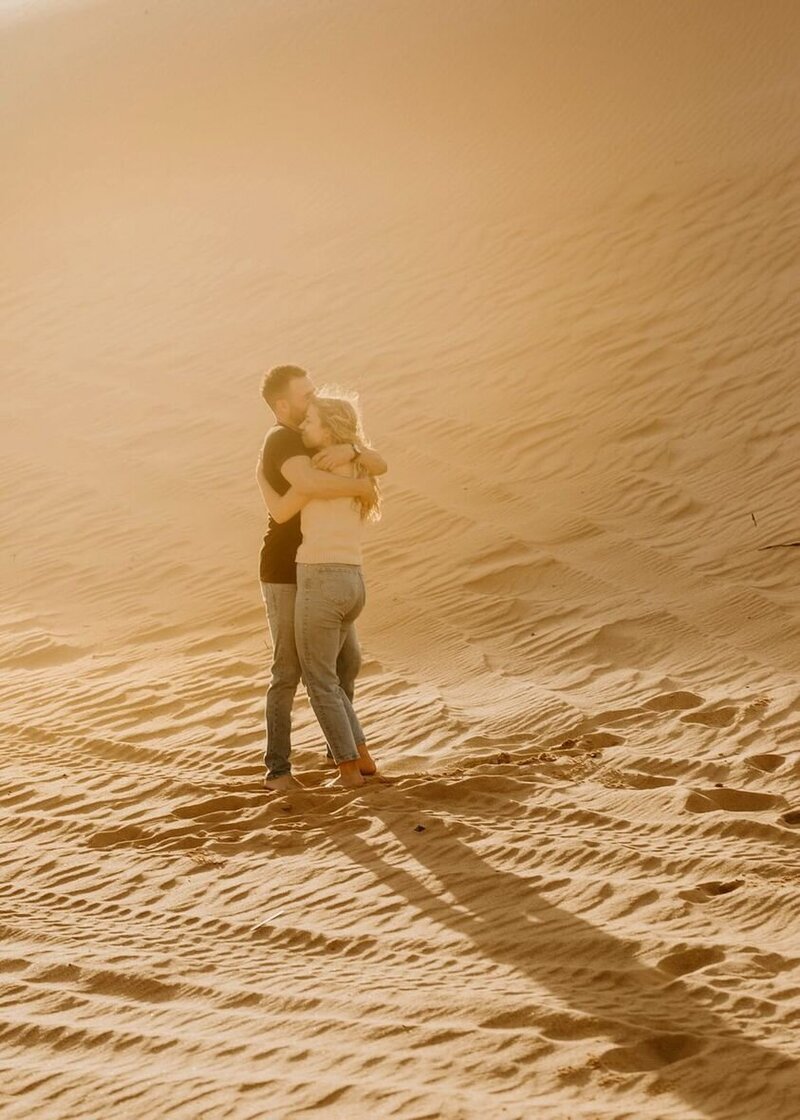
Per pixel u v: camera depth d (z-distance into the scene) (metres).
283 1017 4.11
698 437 13.45
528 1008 4.00
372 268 20.50
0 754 8.14
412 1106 3.41
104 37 38.62
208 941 4.91
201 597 11.71
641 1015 3.93
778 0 28.12
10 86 36.03
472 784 6.48
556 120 24.69
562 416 14.55
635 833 5.72
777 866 5.16
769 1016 3.86
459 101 26.94
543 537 11.82
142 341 19.88
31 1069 3.88
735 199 18.84
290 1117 3.41
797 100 22.20
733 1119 3.29
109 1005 4.34
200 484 14.77
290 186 24.84
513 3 32.16
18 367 19.69
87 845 6.25
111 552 13.27
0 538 14.19
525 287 18.38
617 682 8.59
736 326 15.64
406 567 11.56
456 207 21.91
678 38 27.41
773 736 7.06
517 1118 3.30
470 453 14.17
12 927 5.20
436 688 8.82
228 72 32.22
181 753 7.82
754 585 10.12
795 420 13.22
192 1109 3.52
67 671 10.16
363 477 6.66
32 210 26.47
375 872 5.49
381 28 32.69
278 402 6.74
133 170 27.44
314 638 6.62
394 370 16.95
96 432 16.92
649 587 10.44
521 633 9.85
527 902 5.04
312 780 7.03
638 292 17.27
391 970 4.47
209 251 22.73
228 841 6.10
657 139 22.31
